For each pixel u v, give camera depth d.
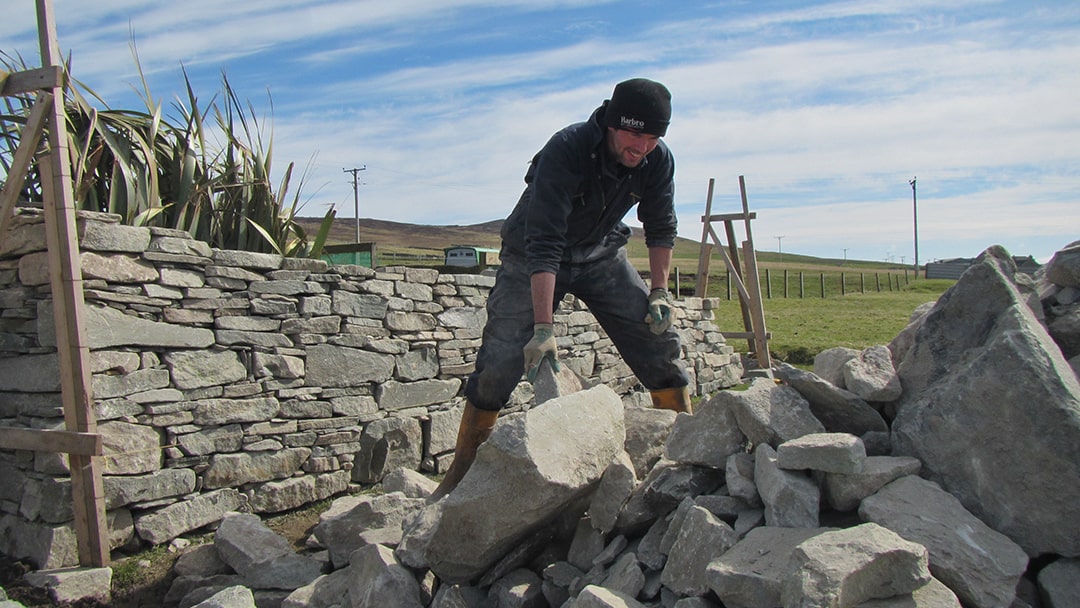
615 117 3.50
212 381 5.78
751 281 12.52
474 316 7.79
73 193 5.51
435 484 5.51
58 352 5.00
